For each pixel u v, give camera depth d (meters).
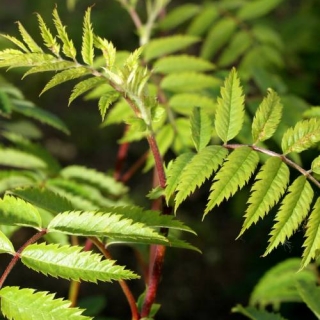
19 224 1.72
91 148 9.01
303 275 2.77
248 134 2.83
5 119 5.12
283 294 2.78
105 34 6.48
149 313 1.91
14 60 1.68
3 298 1.55
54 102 9.20
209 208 1.66
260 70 3.38
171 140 2.94
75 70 1.72
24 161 2.93
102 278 1.58
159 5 3.29
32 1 7.98
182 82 3.05
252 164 1.74
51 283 7.24
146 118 1.78
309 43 4.64
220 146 1.79
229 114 1.86
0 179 2.77
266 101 1.85
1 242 1.65
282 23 4.77
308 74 4.56
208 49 3.86
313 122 1.80
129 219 1.66
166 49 3.20
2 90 2.71
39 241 3.32
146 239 1.67
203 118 1.90
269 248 1.66
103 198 2.80
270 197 1.70
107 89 2.93
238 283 7.09
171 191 1.71
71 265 1.60
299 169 1.76
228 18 3.88
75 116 9.17
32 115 2.78
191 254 7.95
